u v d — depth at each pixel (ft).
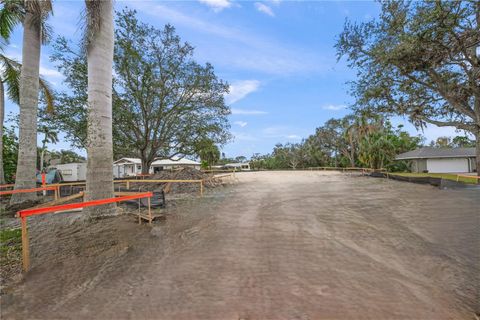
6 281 10.44
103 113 20.86
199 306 8.38
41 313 8.27
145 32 46.29
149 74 47.26
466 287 9.27
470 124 41.34
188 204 26.89
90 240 15.06
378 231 16.12
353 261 11.65
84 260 12.35
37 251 13.57
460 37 28.96
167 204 26.86
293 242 14.37
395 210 21.93
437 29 28.40
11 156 58.65
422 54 31.81
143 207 24.35
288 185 45.85
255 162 206.18
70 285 10.05
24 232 11.43
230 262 11.80
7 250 14.03
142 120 51.72
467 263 11.21
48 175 54.24
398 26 33.32
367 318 7.55
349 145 130.11
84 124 44.19
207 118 55.42
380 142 84.07
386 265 11.18
